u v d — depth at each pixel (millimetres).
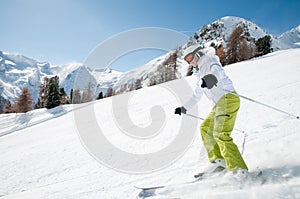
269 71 11820
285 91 6516
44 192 3047
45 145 6691
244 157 2824
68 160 4527
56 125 11586
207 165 2941
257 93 7160
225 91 2523
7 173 4266
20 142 8609
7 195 3184
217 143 2656
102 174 3406
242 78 11625
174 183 2582
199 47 2752
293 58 15141
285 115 4344
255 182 2123
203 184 2297
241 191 2010
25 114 23297
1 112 38812
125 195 2516
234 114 2523
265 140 3254
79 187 3025
